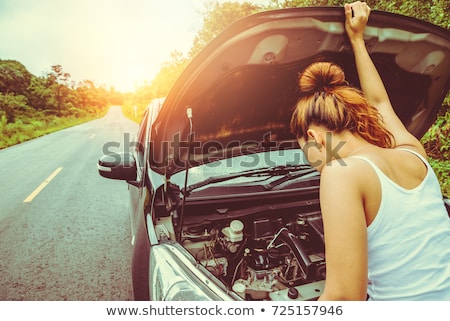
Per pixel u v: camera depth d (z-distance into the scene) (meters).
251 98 1.59
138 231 1.89
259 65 1.36
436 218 0.82
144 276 1.54
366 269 0.67
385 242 0.77
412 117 1.79
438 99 1.71
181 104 1.44
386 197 0.75
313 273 1.44
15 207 4.64
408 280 0.79
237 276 1.54
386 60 1.43
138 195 2.38
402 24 1.29
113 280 2.64
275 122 1.86
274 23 1.17
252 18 1.14
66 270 2.83
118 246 3.24
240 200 1.73
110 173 2.02
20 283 2.66
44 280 2.69
